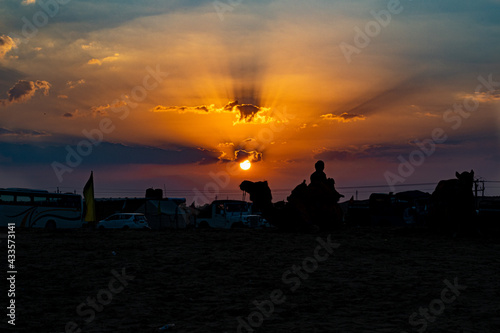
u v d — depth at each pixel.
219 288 13.16
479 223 23.09
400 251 18.72
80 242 22.53
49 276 14.69
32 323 10.14
